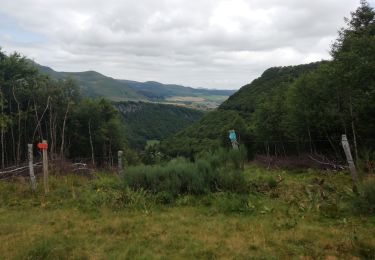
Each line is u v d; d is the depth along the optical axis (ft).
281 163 58.80
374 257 17.97
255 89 174.91
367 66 44.04
